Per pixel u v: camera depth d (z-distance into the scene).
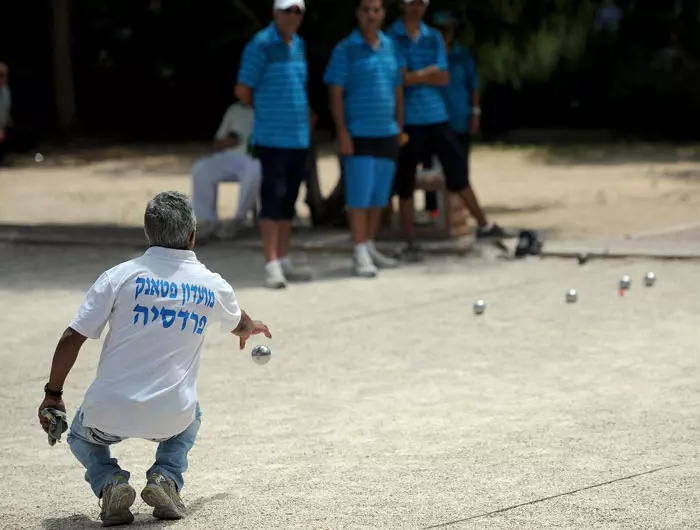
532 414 17.97
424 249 33.66
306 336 23.86
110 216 43.97
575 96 75.62
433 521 13.09
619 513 13.24
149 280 12.69
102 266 32.62
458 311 26.00
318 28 36.00
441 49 32.53
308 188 39.41
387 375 20.75
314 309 26.50
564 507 13.49
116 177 58.25
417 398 19.17
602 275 29.95
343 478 14.90
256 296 28.09
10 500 14.30
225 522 13.21
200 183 36.50
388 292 28.38
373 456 15.94
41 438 17.33
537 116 76.69
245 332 13.54
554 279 29.59
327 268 32.06
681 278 29.20
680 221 39.62
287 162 29.19
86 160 66.81
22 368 21.69
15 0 79.62
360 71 30.03
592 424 17.27
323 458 15.90
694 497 13.75
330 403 18.98
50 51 79.12
